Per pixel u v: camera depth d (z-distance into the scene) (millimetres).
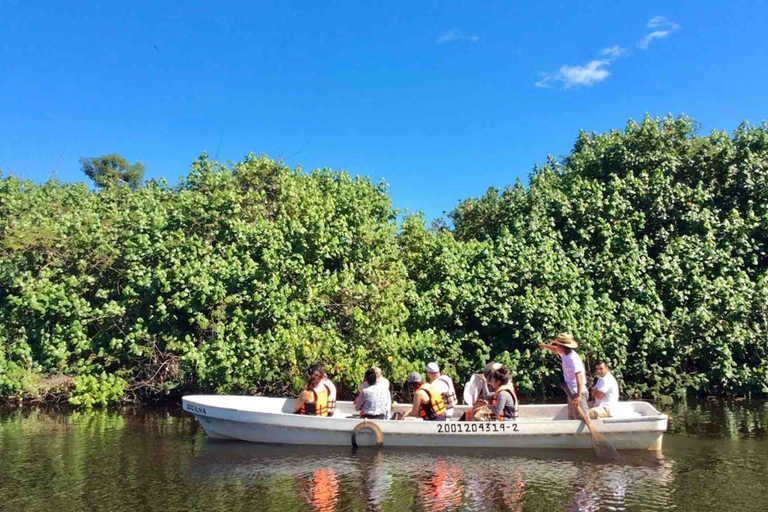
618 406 8633
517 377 11828
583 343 11570
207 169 16031
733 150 15938
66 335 12281
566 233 15102
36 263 13109
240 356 11531
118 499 6348
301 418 8445
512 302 12305
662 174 15836
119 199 16672
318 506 6109
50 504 6207
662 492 6477
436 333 12406
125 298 12648
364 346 11430
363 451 8172
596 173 17672
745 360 12766
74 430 9586
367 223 14664
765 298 12469
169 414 10961
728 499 6250
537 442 8117
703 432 9211
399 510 5996
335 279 12133
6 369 11727
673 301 13203
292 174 16281
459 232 19719
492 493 6480
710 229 14250
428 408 8742
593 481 6863
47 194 16766
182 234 13227
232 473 7230
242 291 12383
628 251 13906
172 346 11875
